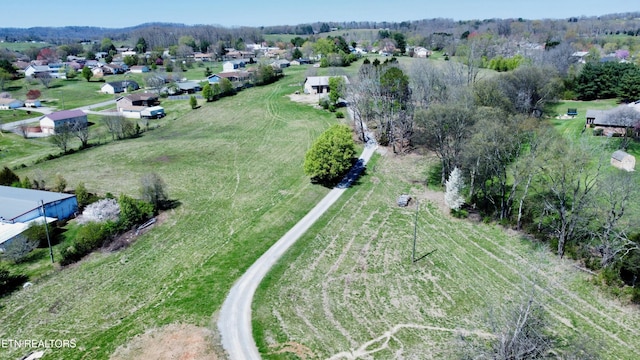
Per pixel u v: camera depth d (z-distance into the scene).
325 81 134.00
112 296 43.19
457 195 56.78
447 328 37.84
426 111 67.62
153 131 106.62
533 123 68.38
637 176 56.12
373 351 35.28
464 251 50.38
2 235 52.78
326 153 66.88
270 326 38.16
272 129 102.00
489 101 80.25
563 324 38.28
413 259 48.38
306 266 47.69
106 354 35.03
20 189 63.88
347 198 64.56
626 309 40.31
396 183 69.44
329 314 39.84
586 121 81.56
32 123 118.00
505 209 56.84
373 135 91.81
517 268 46.81
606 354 34.91
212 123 110.94
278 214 59.56
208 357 34.50
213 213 61.25
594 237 48.34
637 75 101.56
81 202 63.25
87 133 99.50
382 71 98.12
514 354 30.30
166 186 71.06
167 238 54.53
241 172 76.94
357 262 48.41
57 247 53.09
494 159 55.72
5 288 45.00
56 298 43.19
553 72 102.56
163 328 37.97
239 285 44.19
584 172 53.69
